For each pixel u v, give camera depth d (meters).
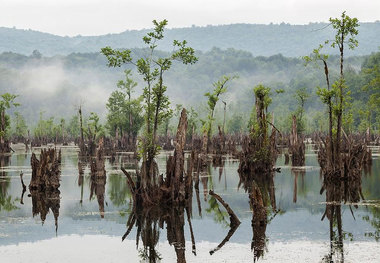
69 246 19.20
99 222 23.77
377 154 67.25
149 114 30.50
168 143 92.25
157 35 30.97
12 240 20.23
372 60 146.62
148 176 27.73
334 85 36.06
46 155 34.62
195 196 31.27
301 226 22.02
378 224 22.08
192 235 20.88
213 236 20.64
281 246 18.53
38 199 30.81
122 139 88.88
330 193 31.52
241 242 19.41
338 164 36.72
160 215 25.23
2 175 44.34
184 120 27.38
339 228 21.44
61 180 40.38
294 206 27.08
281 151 74.50
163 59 30.75
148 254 18.05
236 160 62.41
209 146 71.88
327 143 37.03
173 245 19.34
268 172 43.22
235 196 31.05
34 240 20.28
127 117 92.12
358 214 24.53
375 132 111.25
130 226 22.91
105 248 18.97
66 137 154.25
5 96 80.69
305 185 35.44
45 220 24.30
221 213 25.61
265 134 43.47
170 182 27.75
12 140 137.50
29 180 40.50
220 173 44.78
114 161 60.69
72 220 24.27
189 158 28.25
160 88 30.33
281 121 146.88
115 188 35.72
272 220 23.47
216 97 71.38
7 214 25.92
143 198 27.34
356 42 35.78
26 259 17.50
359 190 32.53
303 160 52.38
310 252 17.53
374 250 17.58
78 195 32.38
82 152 71.50
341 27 35.72
